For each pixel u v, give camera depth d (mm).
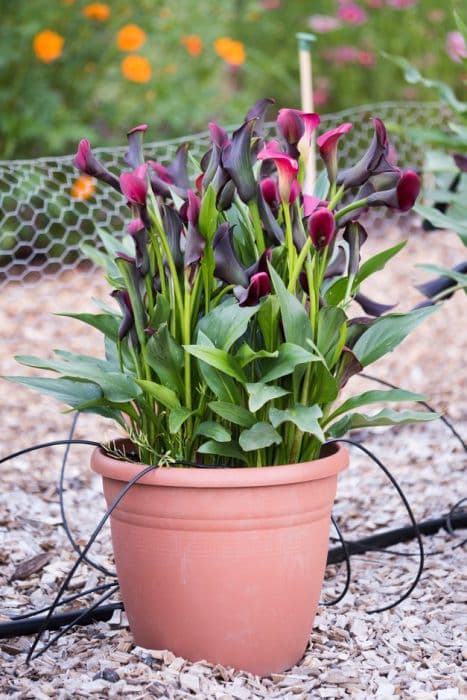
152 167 2115
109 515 1979
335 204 1940
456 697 1945
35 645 2057
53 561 2654
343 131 1873
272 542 1916
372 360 2008
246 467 1997
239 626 1954
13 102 5781
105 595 2443
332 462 1964
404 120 5785
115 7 6109
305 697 1935
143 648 2045
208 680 1936
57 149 5781
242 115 6277
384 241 6066
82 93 6055
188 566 1919
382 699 1935
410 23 6977
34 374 4316
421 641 2225
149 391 1906
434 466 3479
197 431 1951
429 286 2822
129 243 2357
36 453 3604
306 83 3543
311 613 2057
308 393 1970
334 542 2793
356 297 2127
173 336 1976
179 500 1889
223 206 1977
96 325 2076
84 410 2041
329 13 7203
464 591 2496
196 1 6461
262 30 7309
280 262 1988
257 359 1979
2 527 2865
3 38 5762
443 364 4555
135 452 2193
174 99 6125
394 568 2672
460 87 6898
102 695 1911
